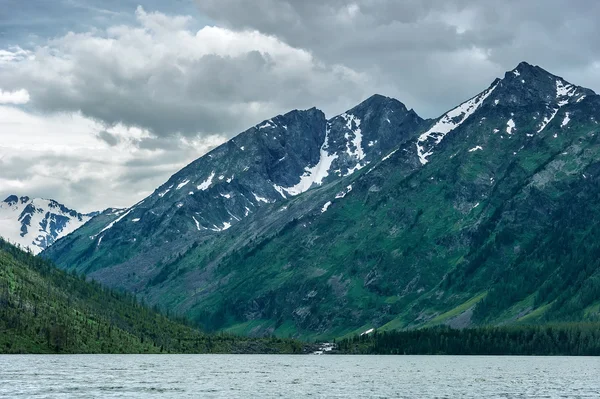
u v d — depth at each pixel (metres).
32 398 184.00
